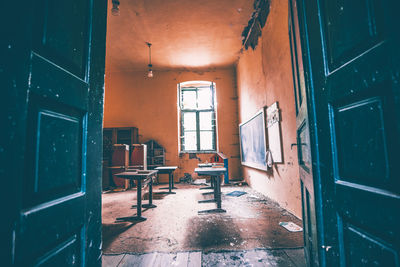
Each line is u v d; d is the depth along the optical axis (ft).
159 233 7.95
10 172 1.65
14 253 1.66
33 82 1.92
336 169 2.64
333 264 2.64
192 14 13.87
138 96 23.18
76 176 2.73
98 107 3.30
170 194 15.78
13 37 1.72
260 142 14.61
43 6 2.16
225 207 11.40
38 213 1.96
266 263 5.49
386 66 1.82
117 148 19.13
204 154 22.66
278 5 10.09
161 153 22.24
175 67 22.63
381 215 1.90
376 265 1.97
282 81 10.35
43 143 2.14
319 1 2.89
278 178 11.55
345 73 2.35
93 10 3.21
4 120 1.62
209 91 23.79
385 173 1.89
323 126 2.86
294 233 7.45
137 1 12.59
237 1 12.71
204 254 6.10
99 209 3.22
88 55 3.04
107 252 6.39
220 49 18.95
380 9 1.89
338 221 2.57
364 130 2.15
